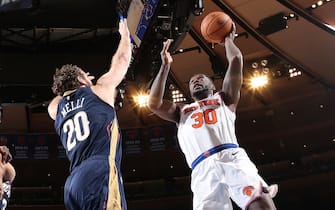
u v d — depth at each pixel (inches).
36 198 872.3
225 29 190.2
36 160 774.5
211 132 178.2
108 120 134.0
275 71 626.5
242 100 743.7
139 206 874.1
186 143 182.7
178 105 195.3
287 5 479.2
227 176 168.1
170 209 871.1
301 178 819.4
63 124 137.7
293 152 821.2
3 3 364.8
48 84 452.1
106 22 421.1
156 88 188.7
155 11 331.3
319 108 745.0
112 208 120.6
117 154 132.6
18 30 466.3
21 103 461.1
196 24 507.5
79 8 401.1
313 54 551.2
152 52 381.7
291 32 515.8
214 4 490.9
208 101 186.9
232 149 175.3
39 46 462.0
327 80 595.2
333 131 767.1
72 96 141.2
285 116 765.3
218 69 548.7
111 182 124.0
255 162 844.6
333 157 810.2
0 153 182.1
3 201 176.1
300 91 716.7
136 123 774.5
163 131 781.3
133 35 390.3
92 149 128.7
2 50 456.8
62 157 776.9
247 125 790.5
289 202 820.6
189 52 550.6
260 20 509.0
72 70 149.5
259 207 155.5
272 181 840.3
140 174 861.8
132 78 430.0
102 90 140.4
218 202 168.2
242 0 480.7
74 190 122.8
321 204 796.0
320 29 502.0
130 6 382.3
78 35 469.4
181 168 851.4
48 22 409.4
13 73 447.5
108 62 470.6
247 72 627.8
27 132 763.4
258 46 576.4
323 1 461.4
